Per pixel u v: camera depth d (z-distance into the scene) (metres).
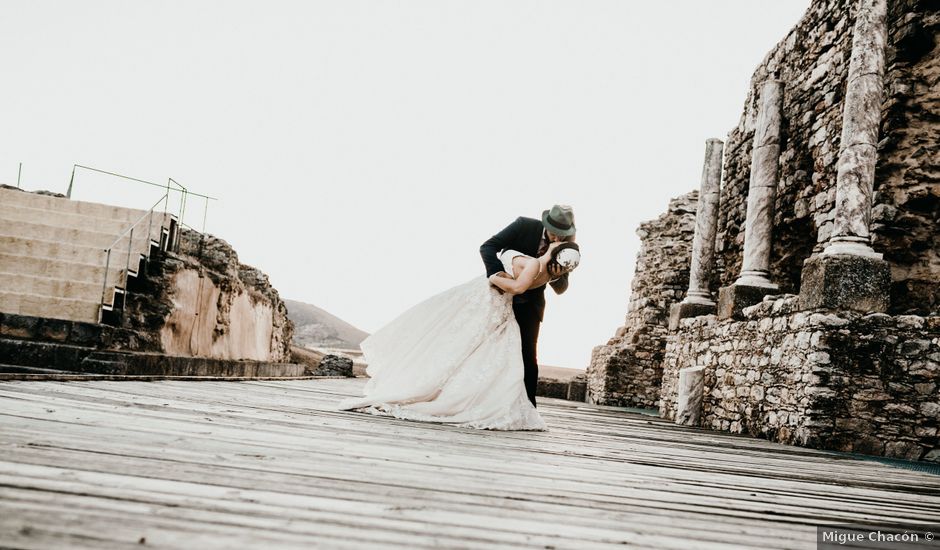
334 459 2.10
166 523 1.20
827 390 5.36
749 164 10.17
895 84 6.57
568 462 2.73
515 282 4.12
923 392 5.23
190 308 9.98
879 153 6.59
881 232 6.43
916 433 5.18
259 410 3.55
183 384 5.57
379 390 4.21
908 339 5.32
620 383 14.31
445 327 4.21
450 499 1.67
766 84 8.42
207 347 11.16
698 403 7.87
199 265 10.32
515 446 3.12
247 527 1.22
